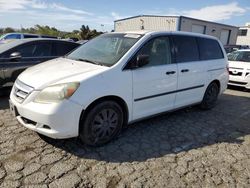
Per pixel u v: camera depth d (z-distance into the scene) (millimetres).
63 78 3098
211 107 5566
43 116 2916
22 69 5465
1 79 5195
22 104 3088
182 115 5059
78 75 3150
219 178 2898
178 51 4340
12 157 3045
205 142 3846
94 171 2877
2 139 3480
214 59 5246
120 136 3842
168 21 30297
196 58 4738
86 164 3004
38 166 2896
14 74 5363
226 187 2744
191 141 3844
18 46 5504
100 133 3400
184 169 3035
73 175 2775
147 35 3891
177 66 4238
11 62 5297
